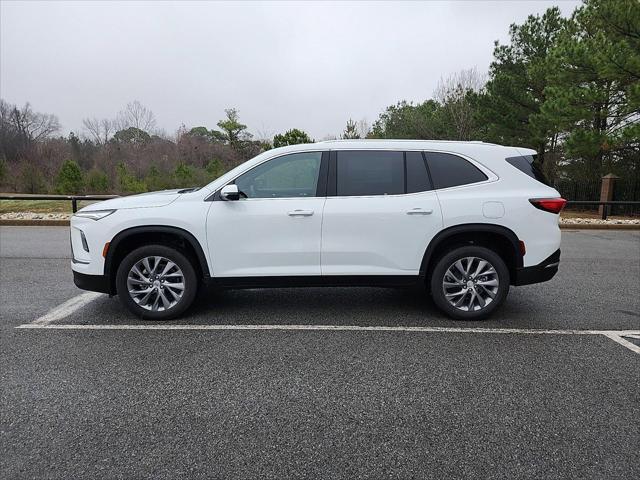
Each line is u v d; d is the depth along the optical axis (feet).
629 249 32.07
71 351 12.78
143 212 14.79
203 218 14.79
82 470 7.73
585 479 7.55
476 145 15.53
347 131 94.48
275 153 15.31
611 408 9.80
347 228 14.88
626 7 43.52
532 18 65.77
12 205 57.72
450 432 8.89
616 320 15.81
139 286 15.43
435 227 14.88
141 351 12.79
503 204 14.83
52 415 9.44
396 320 15.61
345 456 8.15
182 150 121.60
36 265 24.86
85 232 14.97
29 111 150.51
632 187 58.54
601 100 48.16
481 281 15.40
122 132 136.15
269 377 11.21
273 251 14.96
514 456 8.14
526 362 12.18
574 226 45.11
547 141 65.00
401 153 15.34
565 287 20.62
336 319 15.69
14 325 14.93
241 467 7.85
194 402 9.99
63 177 77.92
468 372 11.54
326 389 10.61
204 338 13.80
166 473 7.68
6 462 7.93
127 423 9.16
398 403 9.98
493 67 69.92
